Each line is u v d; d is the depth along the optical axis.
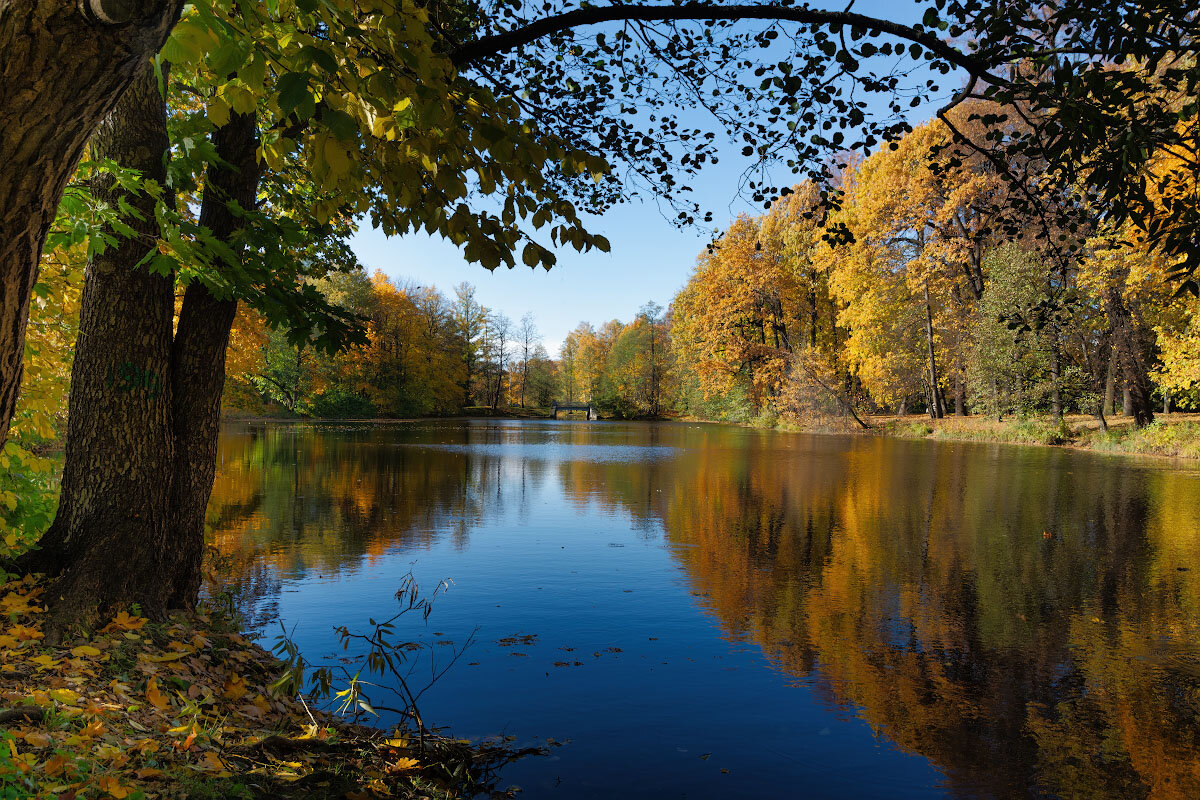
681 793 3.64
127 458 4.62
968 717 4.65
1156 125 3.88
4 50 1.25
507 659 5.56
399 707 4.64
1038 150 4.09
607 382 83.94
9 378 1.66
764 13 3.24
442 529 11.05
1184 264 4.18
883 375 36.09
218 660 4.45
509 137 2.45
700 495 15.27
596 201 6.08
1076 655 5.82
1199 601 7.36
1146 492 15.37
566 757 4.00
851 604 7.23
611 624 6.50
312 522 11.35
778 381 44.75
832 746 4.23
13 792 2.11
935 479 17.83
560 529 11.24
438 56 2.26
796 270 44.25
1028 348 28.28
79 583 4.28
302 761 3.34
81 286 5.46
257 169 5.22
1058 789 3.81
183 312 5.21
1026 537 10.70
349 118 1.91
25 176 1.41
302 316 4.94
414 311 61.28
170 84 4.53
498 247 2.77
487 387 83.25
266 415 49.06
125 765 2.63
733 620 6.68
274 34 2.13
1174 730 4.50
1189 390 23.23
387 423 51.50
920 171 31.03
